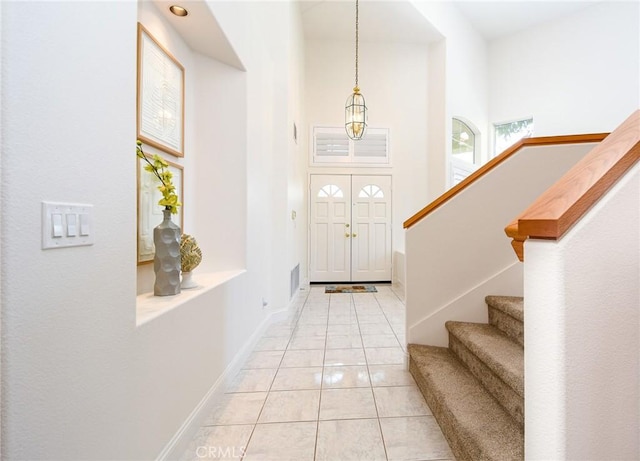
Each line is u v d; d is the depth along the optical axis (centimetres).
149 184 166
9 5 68
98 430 91
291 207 379
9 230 68
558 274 64
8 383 68
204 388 161
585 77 501
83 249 86
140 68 152
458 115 543
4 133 67
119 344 100
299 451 136
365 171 535
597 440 68
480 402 141
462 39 550
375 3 449
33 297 73
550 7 510
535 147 188
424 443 140
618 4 474
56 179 78
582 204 65
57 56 79
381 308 380
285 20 334
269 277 320
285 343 264
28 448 72
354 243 535
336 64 531
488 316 194
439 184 523
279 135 332
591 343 67
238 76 223
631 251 70
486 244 197
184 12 172
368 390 186
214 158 220
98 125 92
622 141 74
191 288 167
